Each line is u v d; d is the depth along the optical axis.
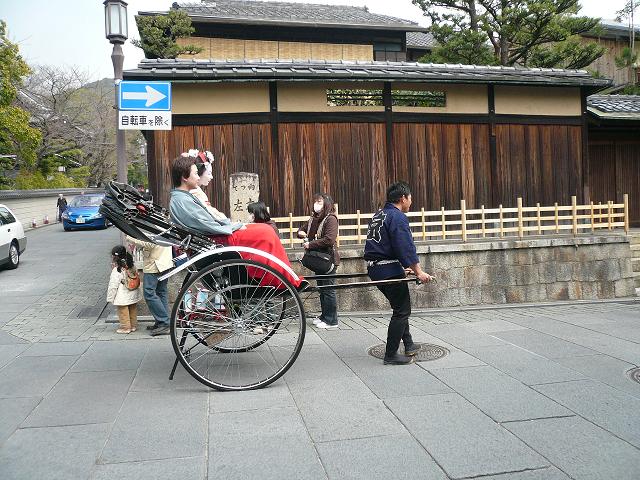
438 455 3.02
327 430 3.38
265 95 8.22
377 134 8.71
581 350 5.28
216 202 8.09
